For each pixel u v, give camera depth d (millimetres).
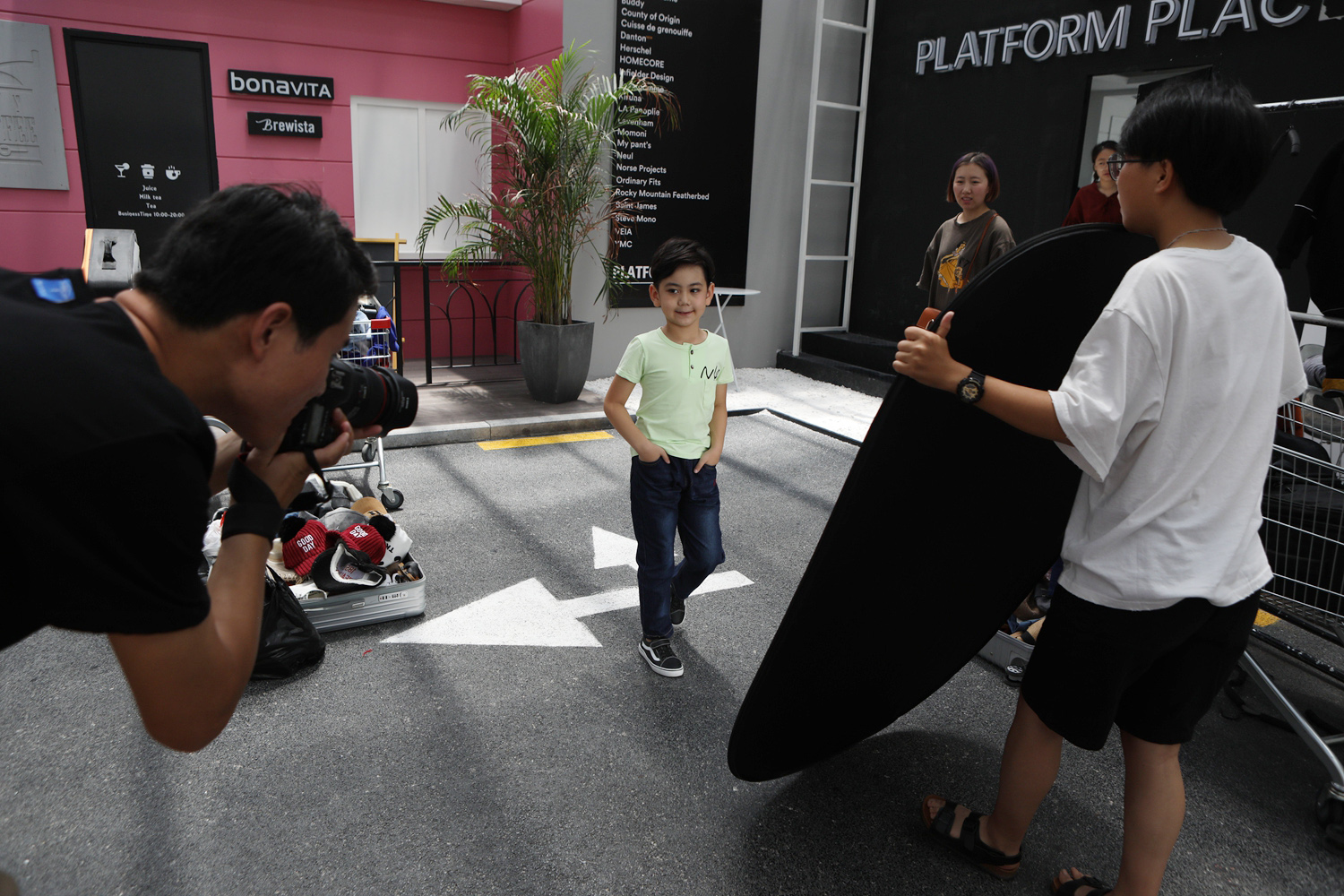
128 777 2170
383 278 5691
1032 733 1807
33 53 5863
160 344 917
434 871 1900
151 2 6129
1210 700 1652
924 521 1796
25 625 863
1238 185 1455
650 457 2590
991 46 6359
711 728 2490
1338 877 1993
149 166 6340
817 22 6883
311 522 3047
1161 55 5375
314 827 2020
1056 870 1999
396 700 2568
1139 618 1562
